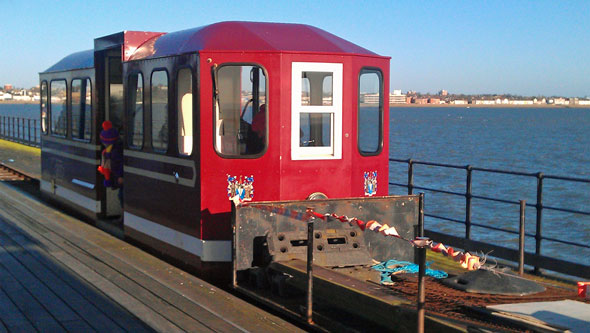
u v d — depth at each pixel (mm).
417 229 7863
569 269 8680
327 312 6617
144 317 6461
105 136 10766
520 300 5418
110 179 10875
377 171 8531
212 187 7812
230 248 7855
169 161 8508
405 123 139125
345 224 7430
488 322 4848
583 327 4508
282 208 7184
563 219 21203
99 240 10062
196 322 6348
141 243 9453
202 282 7742
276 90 7836
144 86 9172
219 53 7746
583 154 50469
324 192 8117
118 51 11086
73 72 12164
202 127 7785
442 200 24844
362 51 8469
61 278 7855
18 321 6297
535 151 53594
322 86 8055
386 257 7688
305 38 8234
